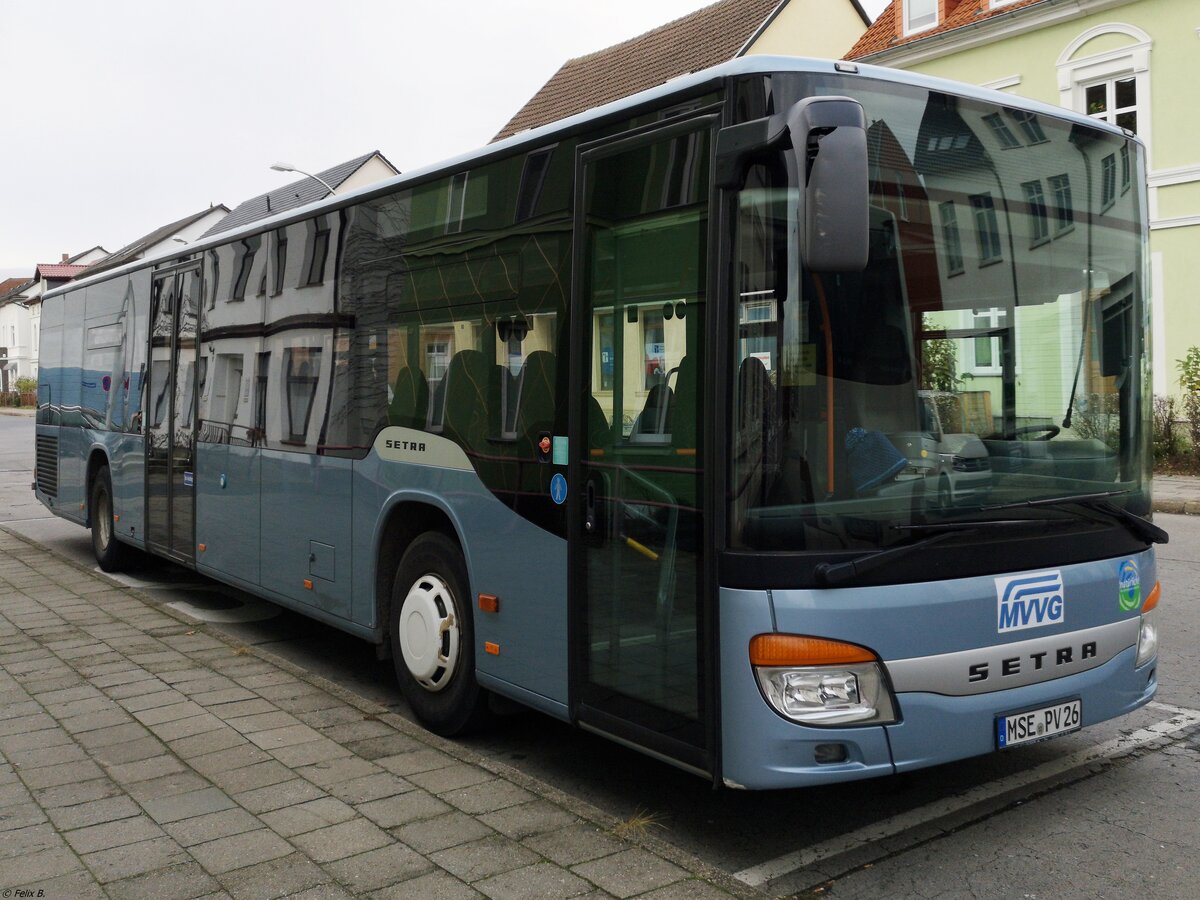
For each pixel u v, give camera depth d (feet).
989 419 13.35
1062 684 13.39
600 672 14.26
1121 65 65.62
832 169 11.08
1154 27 63.93
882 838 13.66
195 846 12.67
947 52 75.66
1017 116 14.11
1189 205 62.44
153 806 13.92
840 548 12.10
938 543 12.52
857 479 12.30
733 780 12.21
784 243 12.06
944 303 13.12
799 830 13.98
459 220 17.44
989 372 13.43
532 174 15.84
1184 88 62.75
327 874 11.91
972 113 13.67
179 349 28.55
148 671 20.81
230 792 14.39
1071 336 14.32
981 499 13.07
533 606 15.52
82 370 36.50
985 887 12.25
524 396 15.75
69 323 38.19
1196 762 16.22
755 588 12.00
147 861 12.29
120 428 32.60
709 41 95.25
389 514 19.17
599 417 14.29
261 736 16.79
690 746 12.77
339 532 20.67
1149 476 15.20
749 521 12.06
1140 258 15.39
